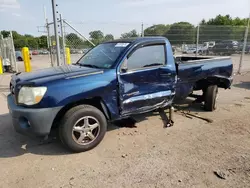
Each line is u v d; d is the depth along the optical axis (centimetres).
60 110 323
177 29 1045
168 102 434
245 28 1166
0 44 1391
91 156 328
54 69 386
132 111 383
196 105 579
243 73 1112
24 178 279
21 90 310
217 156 321
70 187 260
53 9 629
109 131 416
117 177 276
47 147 358
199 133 403
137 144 363
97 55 421
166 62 416
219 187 255
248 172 283
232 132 405
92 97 334
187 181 266
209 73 492
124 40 418
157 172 284
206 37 1135
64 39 764
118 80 354
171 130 418
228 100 629
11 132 416
